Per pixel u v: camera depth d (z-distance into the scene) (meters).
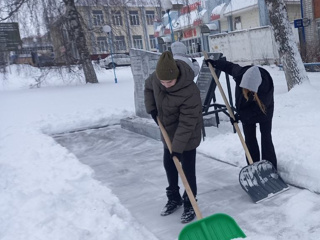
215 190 3.83
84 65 16.77
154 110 3.25
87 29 16.61
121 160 5.27
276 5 8.48
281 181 3.66
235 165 4.47
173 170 3.32
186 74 2.85
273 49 16.47
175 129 3.10
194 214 3.25
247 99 3.44
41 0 15.31
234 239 2.64
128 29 17.20
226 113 5.73
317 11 15.61
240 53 18.58
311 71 13.37
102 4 16.31
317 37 15.84
